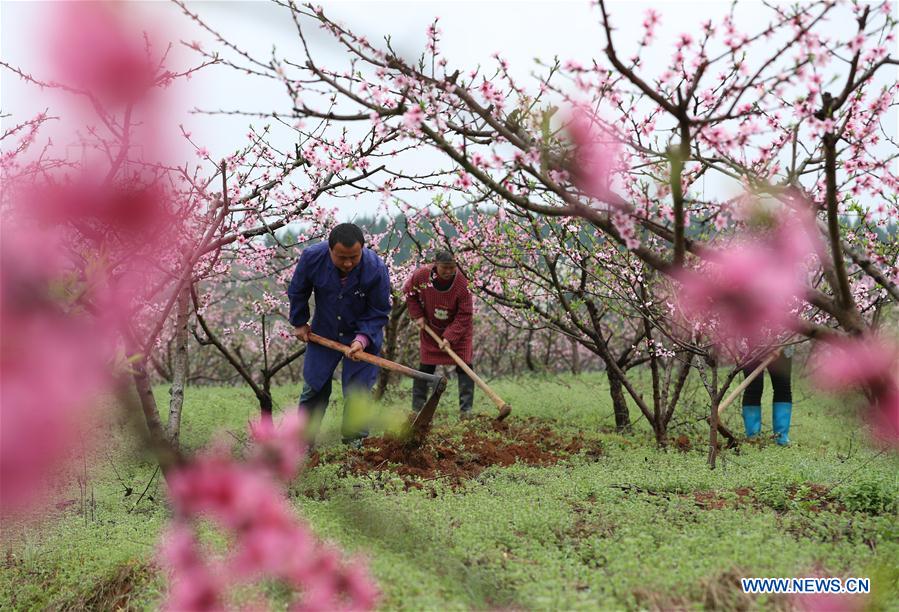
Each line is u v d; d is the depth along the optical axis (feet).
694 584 10.38
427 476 17.84
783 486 16.35
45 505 17.02
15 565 14.55
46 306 6.26
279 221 20.06
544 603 9.66
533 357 53.83
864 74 10.27
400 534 12.69
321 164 19.12
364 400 8.48
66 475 18.62
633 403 32.94
